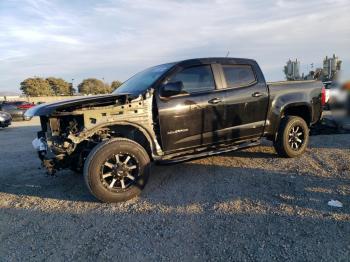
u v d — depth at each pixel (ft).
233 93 17.85
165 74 16.29
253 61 19.40
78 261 9.87
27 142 34.96
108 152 14.28
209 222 12.05
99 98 14.64
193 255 9.85
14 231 12.16
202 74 17.24
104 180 14.39
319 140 26.35
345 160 19.49
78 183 17.88
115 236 11.35
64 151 14.88
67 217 13.26
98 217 13.08
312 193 14.37
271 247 10.06
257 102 18.78
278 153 20.62
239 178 17.11
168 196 15.07
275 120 19.75
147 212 13.33
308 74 44.98
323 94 22.25
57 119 15.31
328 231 10.89
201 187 16.05
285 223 11.62
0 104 72.13
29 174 20.42
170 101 15.99
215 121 17.30
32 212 14.01
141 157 14.99
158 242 10.77
